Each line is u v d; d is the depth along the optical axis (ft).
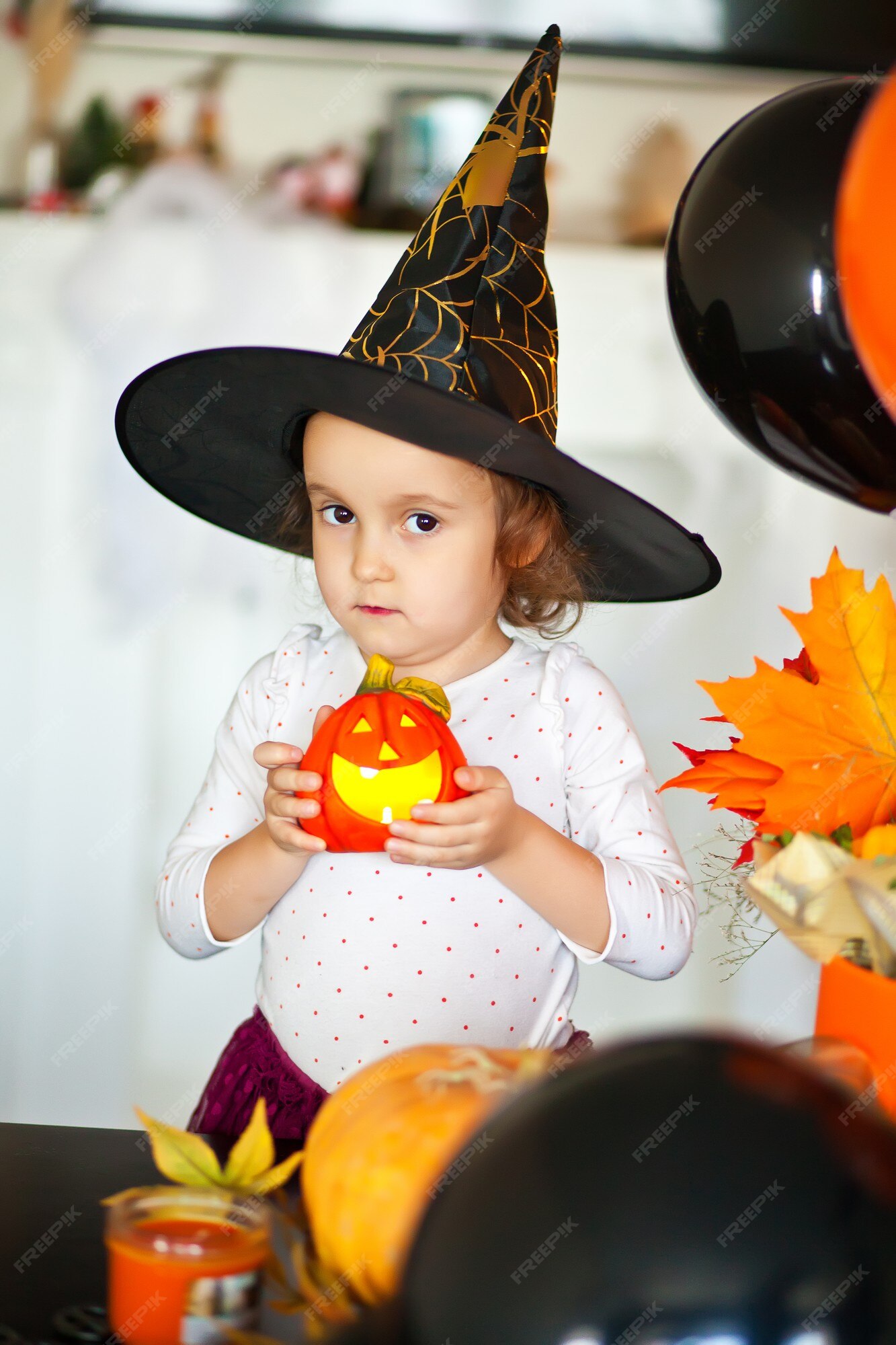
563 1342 1.33
